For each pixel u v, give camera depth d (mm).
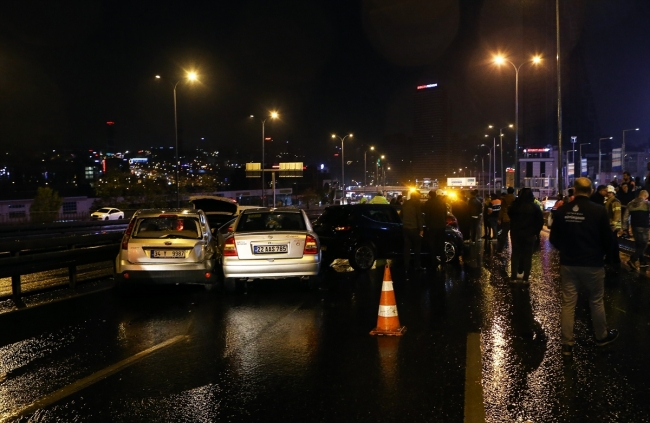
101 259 12820
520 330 7992
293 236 10859
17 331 8203
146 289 11906
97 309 9797
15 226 32312
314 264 10883
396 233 14719
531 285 11859
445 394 5453
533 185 110625
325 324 8539
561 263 6828
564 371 6129
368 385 5746
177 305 10141
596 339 6988
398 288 11711
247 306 9984
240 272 10727
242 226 11531
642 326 8164
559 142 27859
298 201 89438
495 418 4852
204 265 10789
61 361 6703
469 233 21547
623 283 11828
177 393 5574
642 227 13602
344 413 5008
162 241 10695
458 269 14484
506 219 16516
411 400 5301
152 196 57469
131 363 6582
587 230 6633
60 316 9227
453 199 22391
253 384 5820
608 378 5891
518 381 5816
